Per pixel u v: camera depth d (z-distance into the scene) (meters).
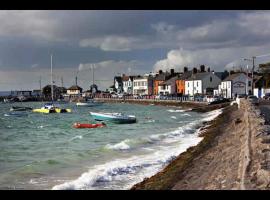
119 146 29.31
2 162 24.92
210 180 15.18
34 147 32.25
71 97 187.50
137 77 167.62
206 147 25.92
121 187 17.00
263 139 20.38
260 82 106.06
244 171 13.80
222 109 76.25
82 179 18.47
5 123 62.25
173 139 34.00
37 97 191.12
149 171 20.20
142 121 60.75
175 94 129.50
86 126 51.72
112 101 156.88
